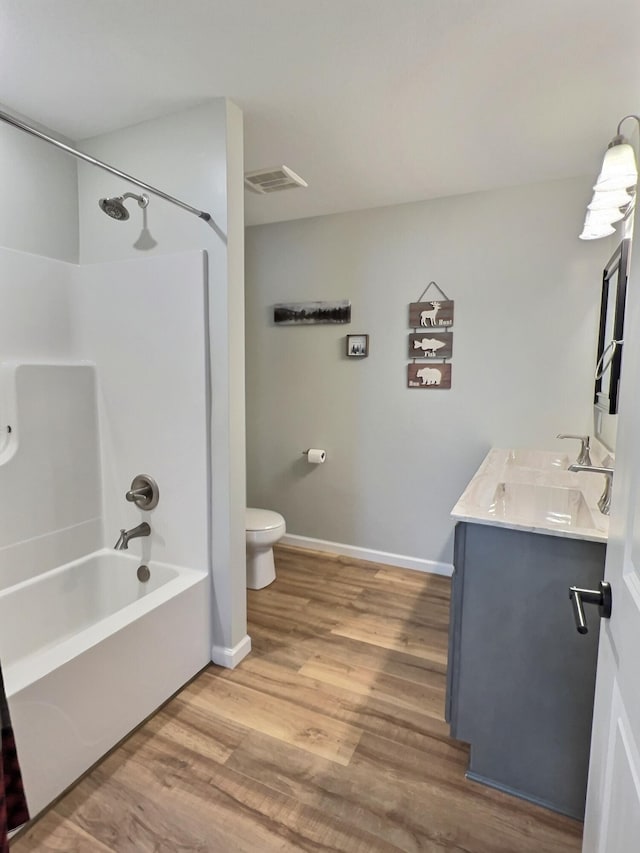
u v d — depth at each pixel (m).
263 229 3.32
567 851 1.29
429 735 1.69
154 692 1.78
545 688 1.40
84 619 2.23
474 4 1.33
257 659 2.13
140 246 2.08
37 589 2.04
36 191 2.07
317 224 3.15
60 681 1.41
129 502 2.23
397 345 3.00
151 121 1.99
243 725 1.73
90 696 1.51
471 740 1.50
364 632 2.35
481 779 1.50
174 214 1.97
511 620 1.41
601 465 2.06
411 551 3.11
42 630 2.06
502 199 2.67
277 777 1.51
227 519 2.00
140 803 1.42
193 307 1.96
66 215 2.19
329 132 2.07
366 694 1.90
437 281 2.86
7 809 1.16
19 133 2.00
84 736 1.50
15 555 1.99
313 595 2.74
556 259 2.58
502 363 2.75
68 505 2.18
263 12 1.37
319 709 1.82
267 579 2.85
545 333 2.64
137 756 1.59
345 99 1.83
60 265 2.16
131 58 1.59
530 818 1.39
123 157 2.07
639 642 0.68
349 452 3.23
